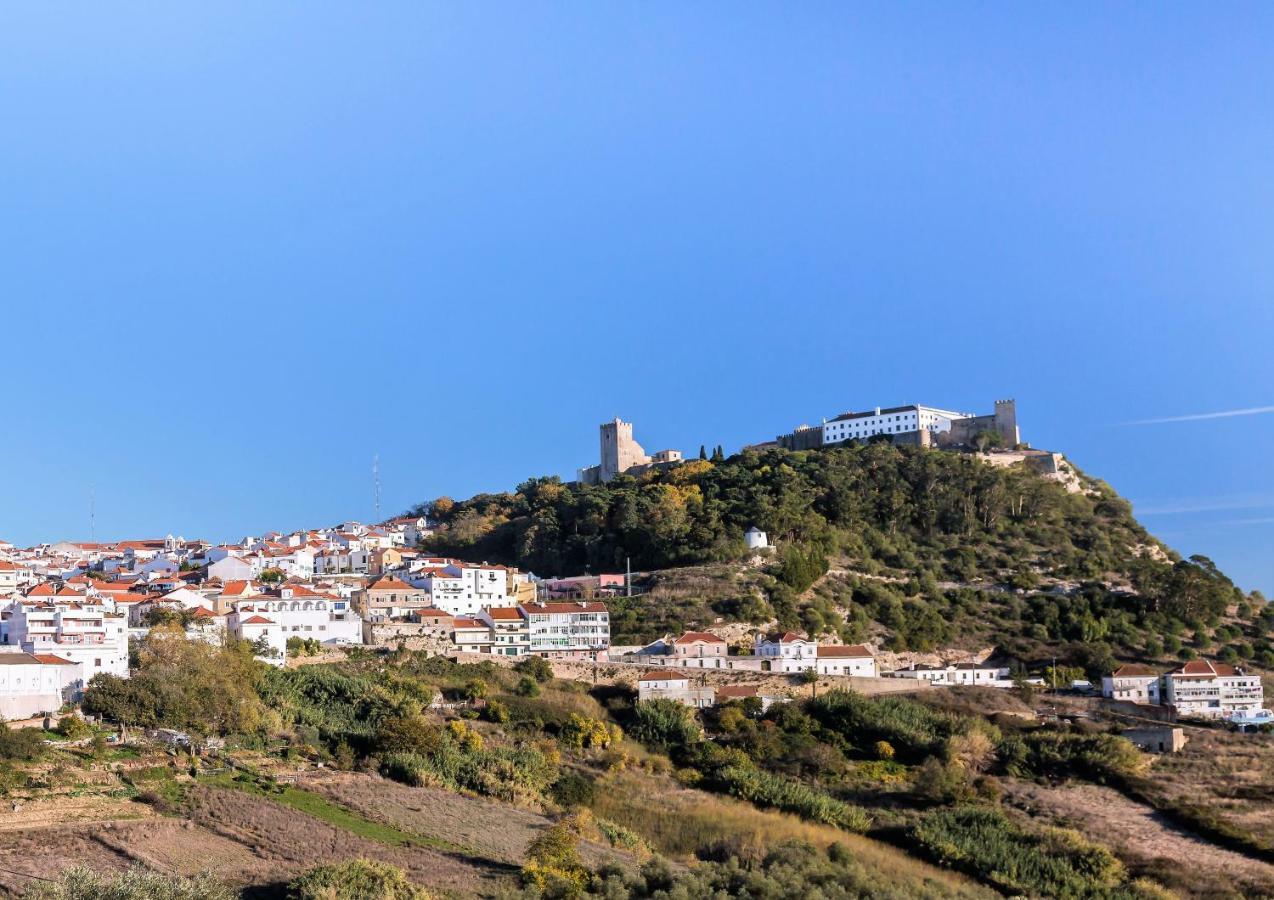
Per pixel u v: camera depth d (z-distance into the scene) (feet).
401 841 446.19
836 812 545.85
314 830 442.09
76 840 401.90
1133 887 481.46
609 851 470.39
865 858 490.08
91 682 533.55
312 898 368.27
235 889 378.32
